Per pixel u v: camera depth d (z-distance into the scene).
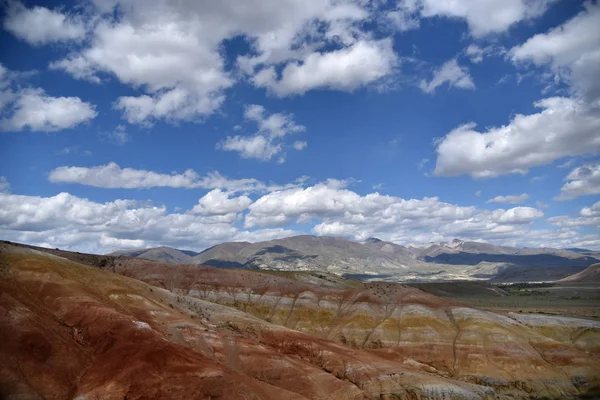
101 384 64.38
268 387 79.12
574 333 129.00
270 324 111.06
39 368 61.50
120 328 74.50
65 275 85.56
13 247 89.56
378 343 123.12
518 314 141.75
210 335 89.00
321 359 100.38
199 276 152.12
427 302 137.50
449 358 115.00
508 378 107.12
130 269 147.12
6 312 64.50
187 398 66.81
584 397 105.12
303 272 195.62
